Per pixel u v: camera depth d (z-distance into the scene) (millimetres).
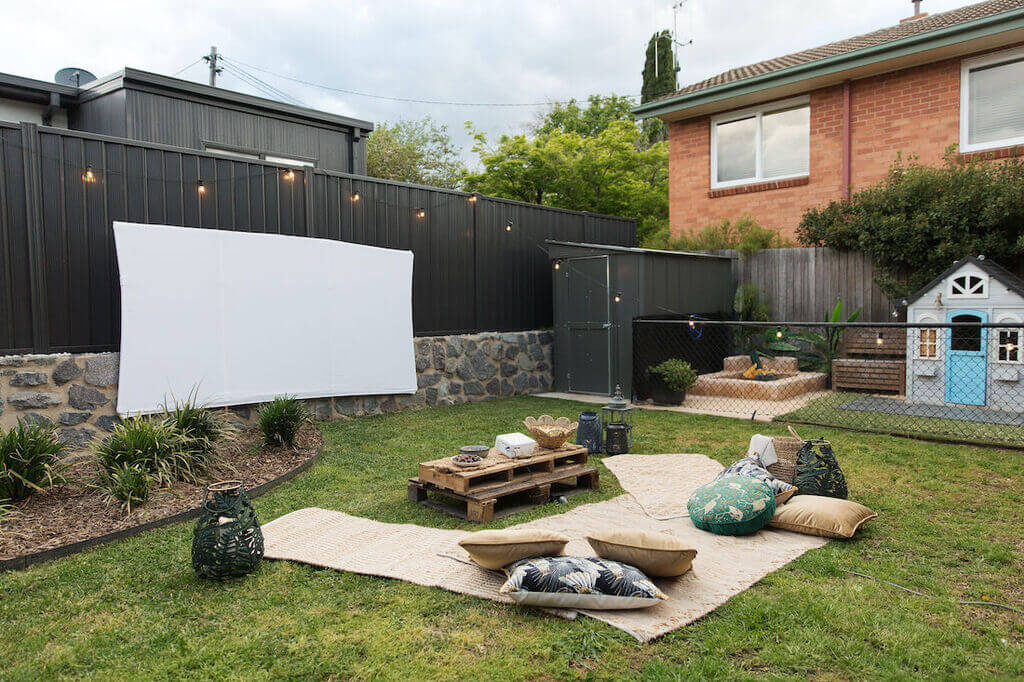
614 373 9086
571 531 3895
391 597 3016
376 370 7703
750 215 11859
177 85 8578
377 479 5086
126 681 2367
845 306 9703
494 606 2920
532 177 18062
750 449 4848
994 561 3422
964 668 2408
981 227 8352
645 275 8820
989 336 7484
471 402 8820
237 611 2904
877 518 4086
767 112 11703
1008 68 9305
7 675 2402
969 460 5422
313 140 10383
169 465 4676
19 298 5336
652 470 5336
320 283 7180
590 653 2523
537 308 10164
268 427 5723
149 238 5898
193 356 6160
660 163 19812
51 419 5332
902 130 10141
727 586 3100
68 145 5574
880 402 8062
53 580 3229
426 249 8453
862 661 2451
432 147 27953
